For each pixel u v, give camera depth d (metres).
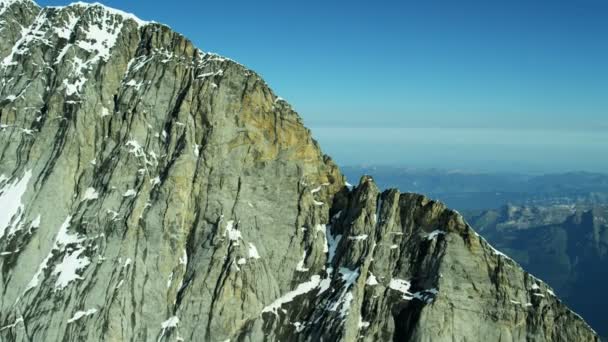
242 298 106.94
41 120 121.12
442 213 109.31
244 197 116.75
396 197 114.12
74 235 111.25
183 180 114.75
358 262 109.00
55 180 114.06
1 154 119.50
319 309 106.25
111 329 101.81
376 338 101.25
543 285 103.81
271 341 104.31
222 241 111.25
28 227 111.12
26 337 101.50
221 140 119.19
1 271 107.31
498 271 104.06
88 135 118.75
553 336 100.69
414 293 104.81
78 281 105.62
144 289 106.50
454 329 100.75
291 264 113.81
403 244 110.12
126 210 111.50
